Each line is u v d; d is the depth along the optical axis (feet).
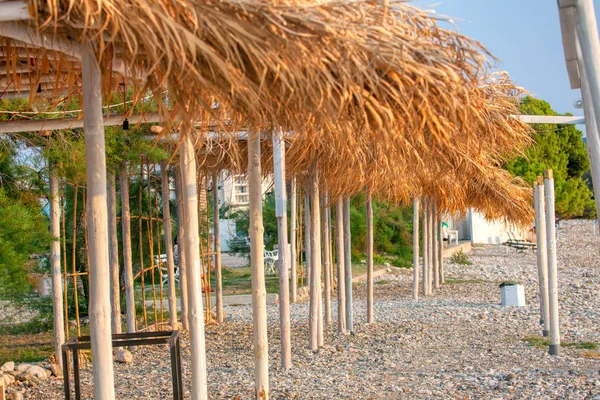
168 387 28.32
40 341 42.04
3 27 11.32
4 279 27.71
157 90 12.06
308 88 10.88
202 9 10.54
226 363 33.32
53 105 17.48
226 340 40.27
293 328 44.14
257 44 10.57
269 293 65.26
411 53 11.24
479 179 47.85
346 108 11.86
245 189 88.02
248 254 87.04
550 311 34.58
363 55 10.97
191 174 19.04
